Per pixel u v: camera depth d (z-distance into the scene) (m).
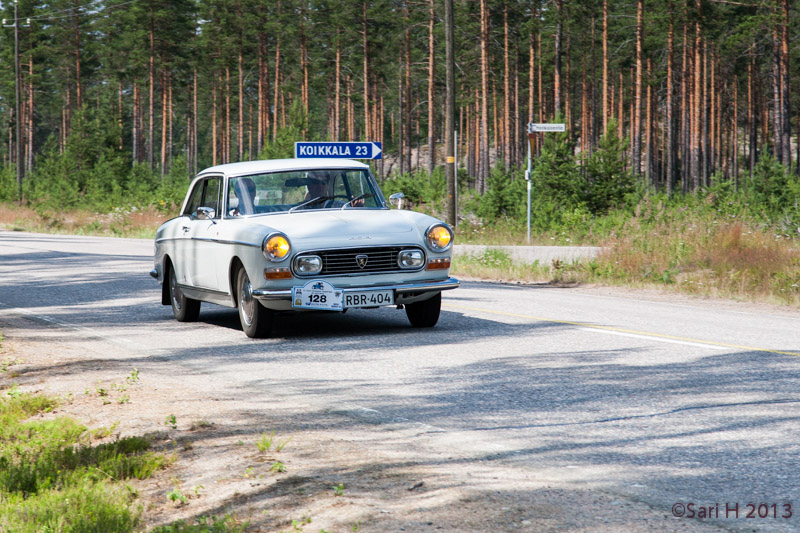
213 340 12.72
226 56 107.31
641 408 8.27
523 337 12.63
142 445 7.07
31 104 127.31
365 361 10.85
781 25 67.06
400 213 13.39
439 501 5.55
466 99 96.88
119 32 124.81
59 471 6.56
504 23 86.94
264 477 6.17
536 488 5.85
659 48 84.44
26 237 43.09
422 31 91.44
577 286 21.16
